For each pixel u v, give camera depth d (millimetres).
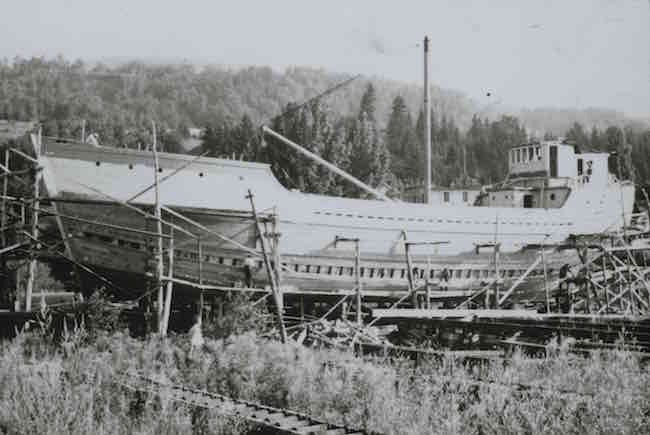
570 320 21688
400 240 28203
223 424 9125
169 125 157000
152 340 15844
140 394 10672
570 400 9375
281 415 9367
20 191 28891
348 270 27344
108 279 24297
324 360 13648
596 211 35969
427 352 15359
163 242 23312
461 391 10625
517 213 32188
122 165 22672
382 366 13367
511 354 15531
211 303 24875
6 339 17938
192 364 13430
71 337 16516
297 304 26219
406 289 29344
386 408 9859
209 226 23797
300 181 62625
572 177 36812
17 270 23312
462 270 31125
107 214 22688
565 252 35000
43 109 149750
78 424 9320
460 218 30047
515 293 34562
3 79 175750
